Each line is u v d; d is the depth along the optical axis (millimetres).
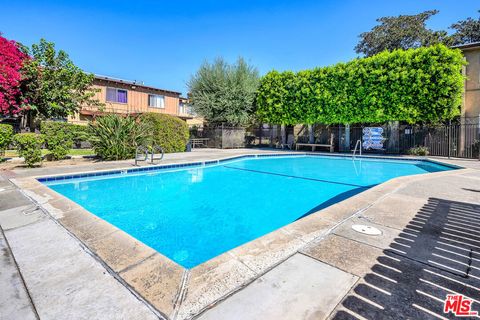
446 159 10672
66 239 2543
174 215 4504
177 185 6812
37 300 1602
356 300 1603
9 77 10359
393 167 10312
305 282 1799
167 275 1898
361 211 3459
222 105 17734
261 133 20578
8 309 1515
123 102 20453
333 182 7367
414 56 11719
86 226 2900
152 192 6070
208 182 7234
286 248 2336
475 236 2607
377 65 12617
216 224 4102
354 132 15586
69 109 13156
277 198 5652
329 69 14281
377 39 25391
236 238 3584
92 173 6828
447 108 11039
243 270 1963
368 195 4324
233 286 1757
